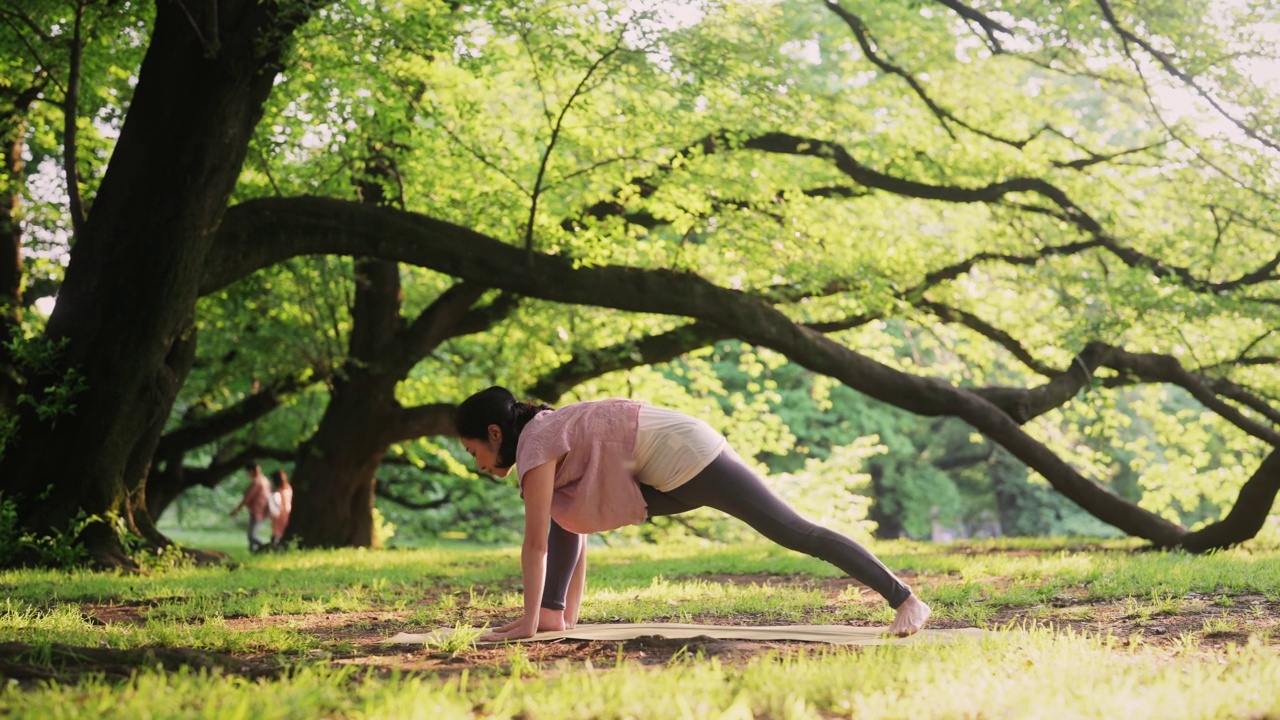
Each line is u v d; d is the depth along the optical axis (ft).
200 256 34.55
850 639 15.74
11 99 44.29
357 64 38.60
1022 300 56.34
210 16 32.96
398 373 54.24
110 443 33.81
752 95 42.37
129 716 8.99
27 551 32.17
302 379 57.82
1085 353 48.47
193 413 60.85
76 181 36.14
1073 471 44.16
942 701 9.98
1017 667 12.09
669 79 39.75
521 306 55.83
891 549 42.45
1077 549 41.91
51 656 12.26
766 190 46.88
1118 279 48.14
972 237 56.18
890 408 106.32
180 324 35.06
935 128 54.80
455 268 38.73
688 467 15.75
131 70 45.70
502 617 20.34
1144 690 10.54
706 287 42.24
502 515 86.89
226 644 15.47
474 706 10.17
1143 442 63.77
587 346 58.13
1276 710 9.70
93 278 33.99
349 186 47.09
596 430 15.88
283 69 35.06
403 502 81.25
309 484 54.13
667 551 46.06
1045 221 54.19
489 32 41.52
